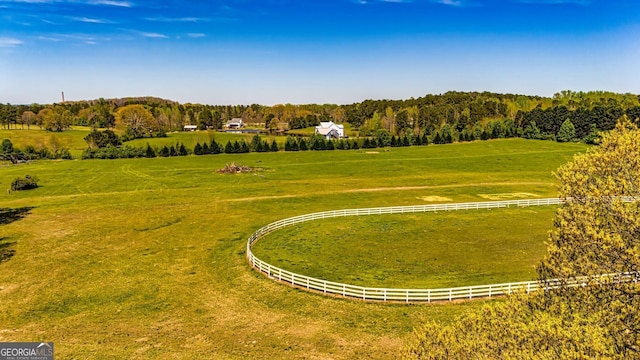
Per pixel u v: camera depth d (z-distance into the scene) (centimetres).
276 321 2288
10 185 6731
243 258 3291
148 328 2230
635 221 1384
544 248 3506
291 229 4162
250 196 5906
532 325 1191
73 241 3778
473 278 2870
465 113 16562
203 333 2169
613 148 1638
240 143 11625
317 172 8088
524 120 13988
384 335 2122
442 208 4941
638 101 17688
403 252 3447
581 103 17100
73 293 2680
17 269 3097
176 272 3023
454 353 1220
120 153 10256
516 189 6322
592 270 1512
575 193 1666
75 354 1981
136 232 4075
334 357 1933
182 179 7319
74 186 6700
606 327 1257
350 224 4338
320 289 2672
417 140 12231
